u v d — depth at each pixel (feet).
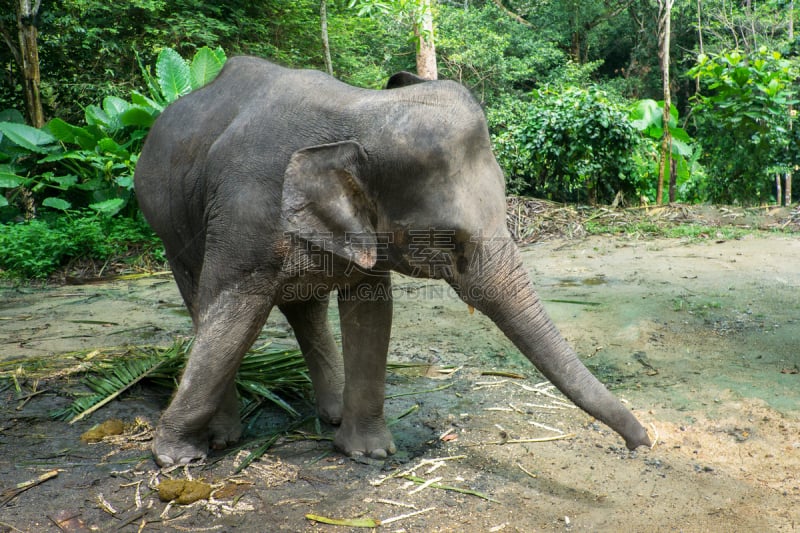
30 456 10.90
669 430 11.57
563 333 16.78
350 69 61.31
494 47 62.64
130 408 12.80
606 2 78.79
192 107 11.25
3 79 42.55
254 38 54.39
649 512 9.06
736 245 25.80
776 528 8.64
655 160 37.60
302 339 12.24
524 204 33.30
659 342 15.97
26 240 27.27
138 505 9.37
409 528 8.74
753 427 11.54
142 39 48.62
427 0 43.47
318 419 12.30
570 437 11.43
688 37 76.43
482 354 15.72
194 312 12.06
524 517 8.98
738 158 34.45
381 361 10.67
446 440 11.41
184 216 11.16
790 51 64.69
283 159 9.29
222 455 10.90
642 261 24.22
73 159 32.12
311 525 8.84
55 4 43.47
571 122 34.06
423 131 8.52
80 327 18.71
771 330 16.39
